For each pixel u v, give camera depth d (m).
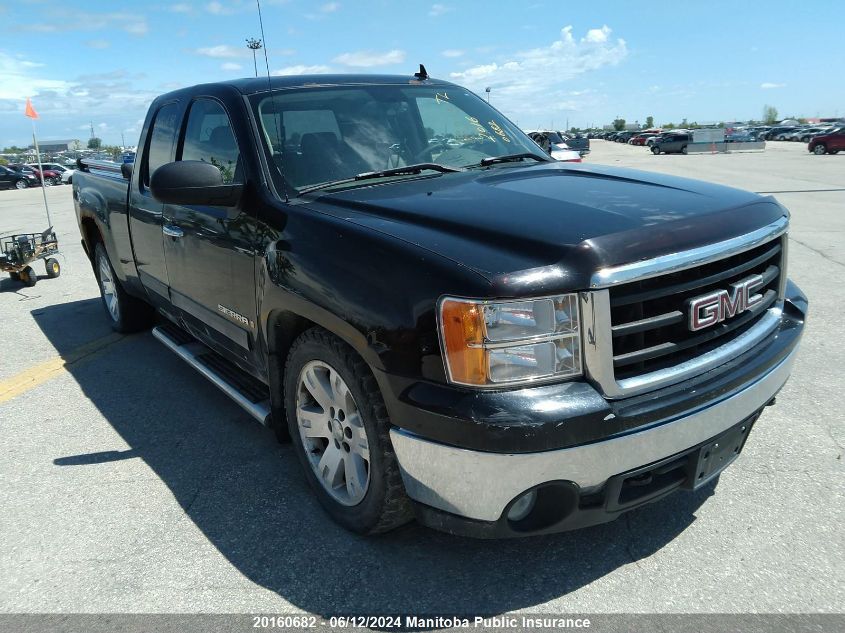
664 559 2.46
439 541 2.62
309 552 2.58
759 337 2.47
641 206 2.35
